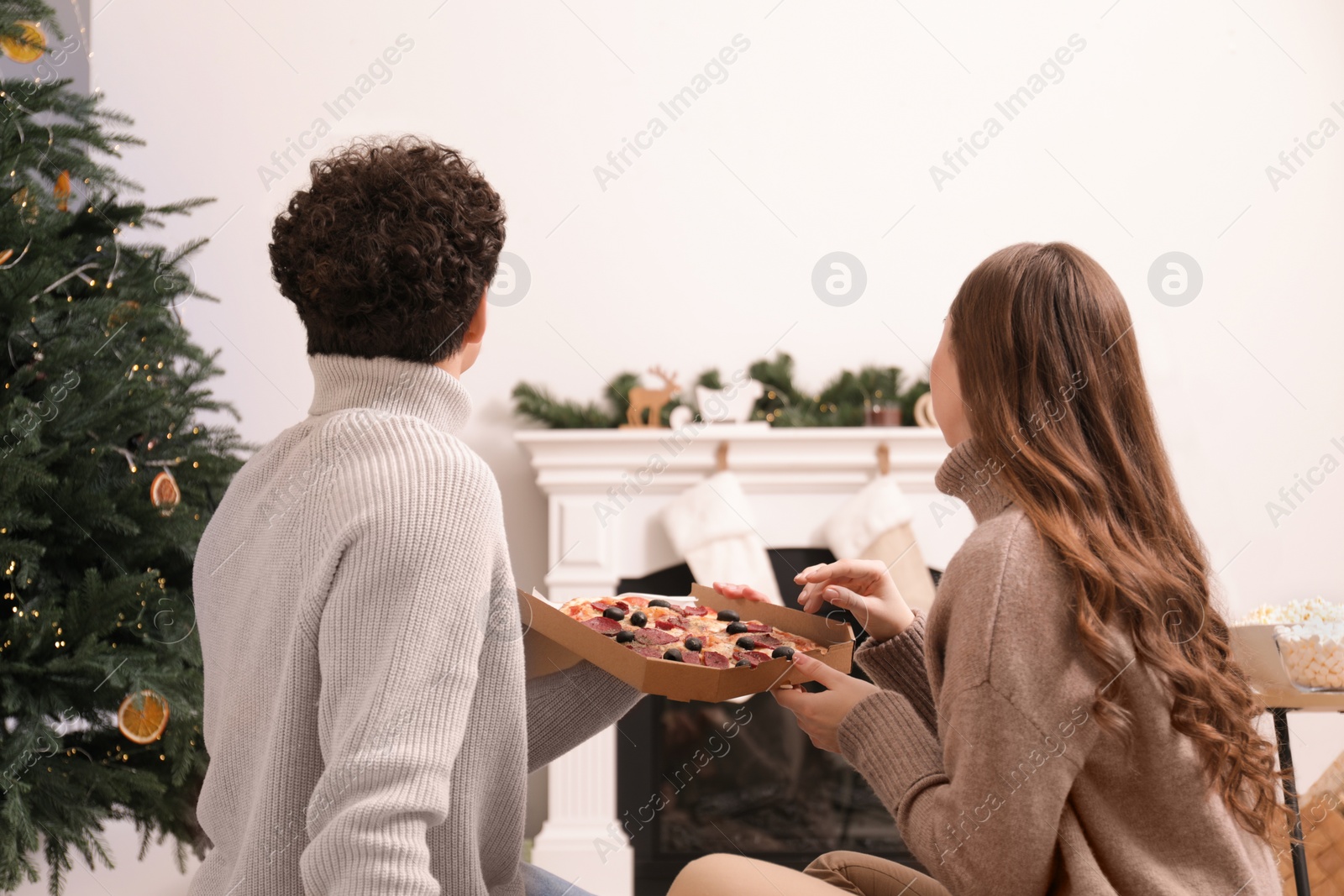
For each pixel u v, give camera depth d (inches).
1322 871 50.8
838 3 124.8
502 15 123.7
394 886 21.6
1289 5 124.0
